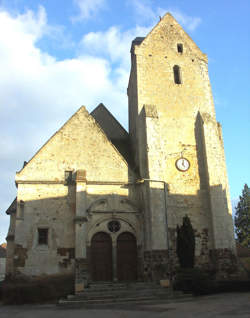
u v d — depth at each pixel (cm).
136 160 2530
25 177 2186
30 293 1770
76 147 2319
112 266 2122
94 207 2194
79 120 2395
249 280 1967
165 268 2055
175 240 2195
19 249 2036
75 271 1981
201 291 1841
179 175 2358
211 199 2269
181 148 2433
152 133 2347
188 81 2628
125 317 1209
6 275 2242
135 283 1977
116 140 2884
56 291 1861
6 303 1744
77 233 2050
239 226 5081
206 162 2370
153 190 2200
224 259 2142
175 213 2258
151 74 2589
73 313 1358
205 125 2444
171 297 1744
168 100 2542
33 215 2120
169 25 2788
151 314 1255
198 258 2189
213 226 2214
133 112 2756
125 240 2200
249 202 5075
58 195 2186
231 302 1463
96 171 2283
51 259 2048
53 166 2245
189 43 2761
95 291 1838
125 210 2225
